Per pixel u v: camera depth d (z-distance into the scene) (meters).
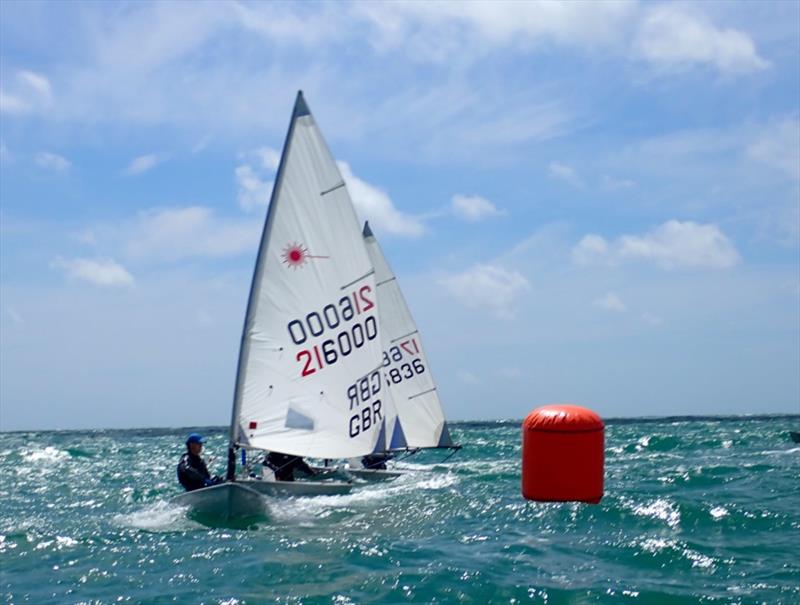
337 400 16.83
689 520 13.12
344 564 10.75
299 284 16.50
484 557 11.02
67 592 9.79
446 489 18.34
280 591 9.55
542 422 9.57
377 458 22.48
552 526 13.11
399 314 26.48
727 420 105.12
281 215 16.39
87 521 14.90
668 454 32.53
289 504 15.67
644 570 10.22
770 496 16.38
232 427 16.00
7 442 65.06
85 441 67.38
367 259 17.36
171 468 31.69
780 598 8.89
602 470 9.66
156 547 12.22
